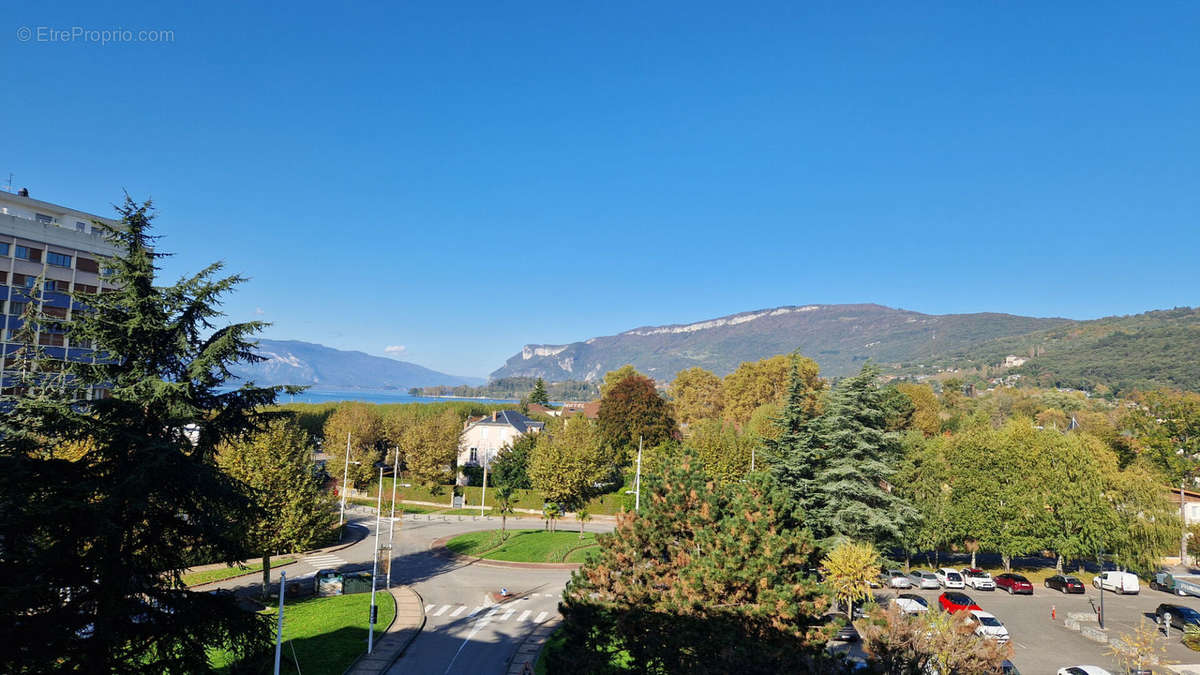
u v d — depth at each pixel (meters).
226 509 20.05
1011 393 179.25
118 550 17.55
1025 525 54.16
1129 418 94.62
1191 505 72.44
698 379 153.88
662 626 24.83
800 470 45.69
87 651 16.89
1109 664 35.12
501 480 85.94
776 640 23.73
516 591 48.44
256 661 19.95
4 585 15.42
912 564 60.06
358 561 57.84
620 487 92.62
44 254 64.25
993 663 23.05
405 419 108.94
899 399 86.06
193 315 20.11
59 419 17.64
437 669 32.56
